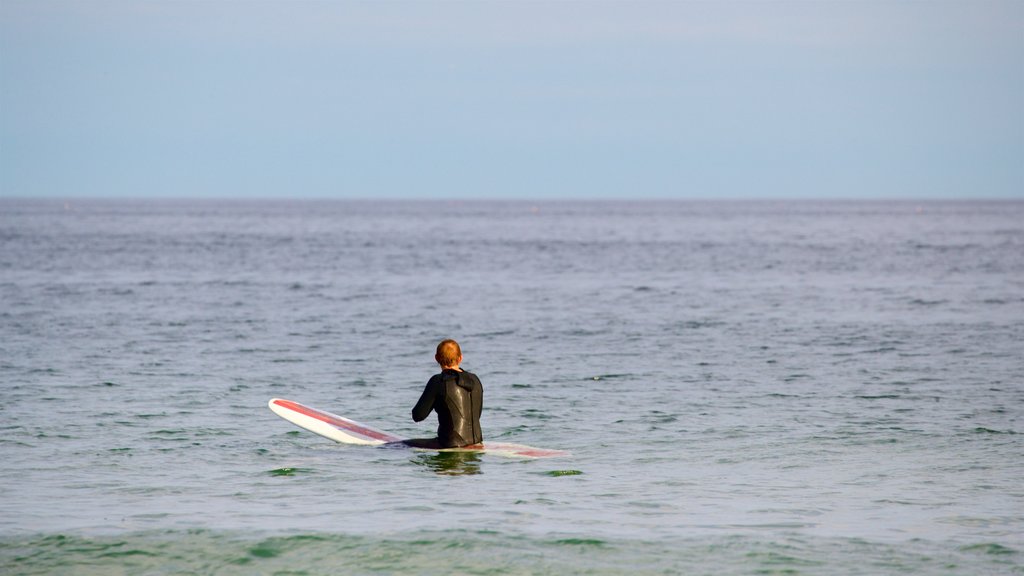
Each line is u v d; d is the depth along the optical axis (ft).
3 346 198.70
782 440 113.60
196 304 297.53
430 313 278.26
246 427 120.98
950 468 98.89
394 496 86.69
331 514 80.18
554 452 106.63
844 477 94.94
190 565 67.46
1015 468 98.78
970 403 138.31
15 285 356.38
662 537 73.46
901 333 228.22
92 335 219.20
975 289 353.92
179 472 96.37
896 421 125.08
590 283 392.88
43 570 66.28
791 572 65.57
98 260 516.73
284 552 69.92
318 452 106.32
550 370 173.58
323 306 296.51
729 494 87.86
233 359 185.68
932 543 71.87
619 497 86.53
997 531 75.15
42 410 130.00
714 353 196.24
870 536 73.77
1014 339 215.31
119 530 75.05
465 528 75.56
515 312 282.77
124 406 134.21
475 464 100.48
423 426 125.49
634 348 204.74
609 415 130.52
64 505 83.20
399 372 171.83
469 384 109.29
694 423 124.47
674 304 306.76
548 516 79.61
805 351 198.39
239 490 88.94
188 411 131.34
